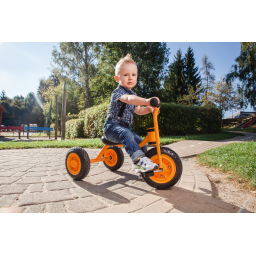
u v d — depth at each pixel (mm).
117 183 2441
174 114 9133
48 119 14258
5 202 1837
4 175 2736
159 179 2199
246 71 21156
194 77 32469
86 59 20203
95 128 9312
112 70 18422
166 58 20719
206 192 2139
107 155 3018
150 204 1846
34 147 5770
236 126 26031
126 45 18312
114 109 2215
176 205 1835
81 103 27844
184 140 6980
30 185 2316
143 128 8672
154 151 2143
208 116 11266
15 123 18875
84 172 2439
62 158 4027
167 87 33031
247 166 2936
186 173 2859
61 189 2201
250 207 1838
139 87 19984
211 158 3740
